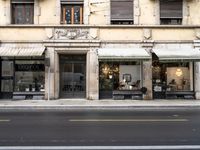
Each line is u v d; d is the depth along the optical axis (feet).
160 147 29.04
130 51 82.33
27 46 84.69
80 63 87.35
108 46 85.25
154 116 52.80
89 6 85.81
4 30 84.84
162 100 83.15
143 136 34.32
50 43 84.74
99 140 32.24
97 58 83.87
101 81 86.22
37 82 85.76
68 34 84.94
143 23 86.22
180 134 35.47
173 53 80.94
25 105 70.59
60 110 65.26
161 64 86.58
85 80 87.15
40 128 39.52
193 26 85.51
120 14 86.48
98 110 65.26
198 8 86.63
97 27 84.94
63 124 42.88
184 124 42.96
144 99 84.94
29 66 85.97
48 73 84.07
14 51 81.76
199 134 35.47
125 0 86.43
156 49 84.53
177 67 86.79
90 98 84.58
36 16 85.51
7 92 85.87
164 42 85.40
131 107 70.38
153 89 86.33
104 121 45.85
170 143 30.81
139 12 86.17
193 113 58.59
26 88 85.87
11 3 85.92
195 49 84.94
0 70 85.97
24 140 32.19
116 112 60.49
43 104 72.59
